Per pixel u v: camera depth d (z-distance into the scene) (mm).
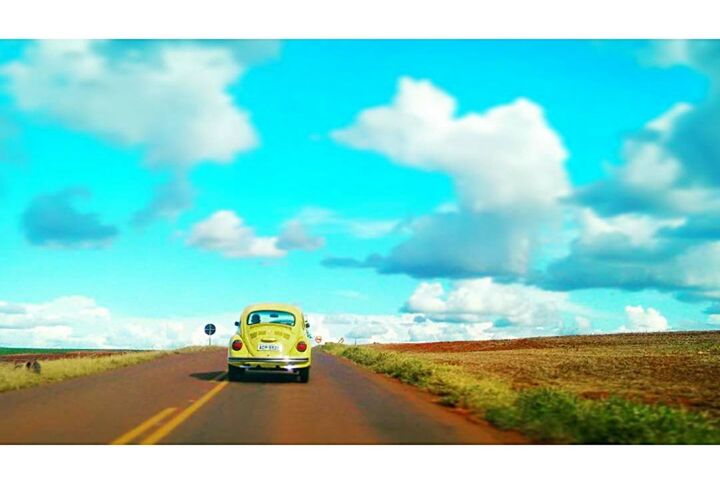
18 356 43156
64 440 9203
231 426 10484
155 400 13766
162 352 37281
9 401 13438
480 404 12453
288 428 10383
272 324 18734
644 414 10156
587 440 9531
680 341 49469
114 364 25266
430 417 11852
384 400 14469
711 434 9758
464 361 29625
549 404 10844
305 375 18703
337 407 13055
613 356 34438
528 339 62281
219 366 26203
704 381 19141
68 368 20531
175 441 9188
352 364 30062
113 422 10734
